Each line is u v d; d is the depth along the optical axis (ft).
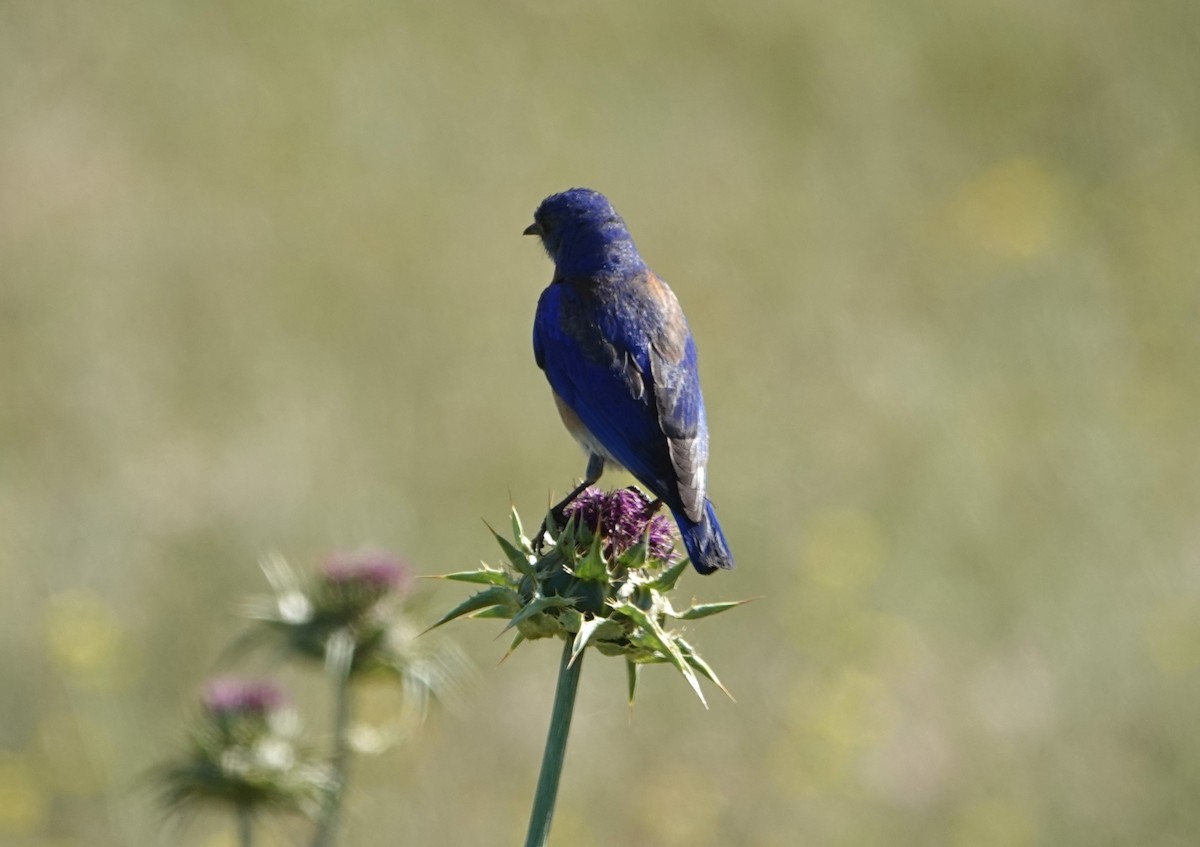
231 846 40.83
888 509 59.62
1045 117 85.30
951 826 46.93
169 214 74.49
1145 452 62.69
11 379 63.41
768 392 66.18
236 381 64.28
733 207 77.61
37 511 55.77
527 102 84.02
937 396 65.10
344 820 32.81
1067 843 46.78
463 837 45.11
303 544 55.52
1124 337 70.54
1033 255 74.69
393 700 45.65
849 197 79.25
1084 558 57.26
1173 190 79.71
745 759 48.49
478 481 59.62
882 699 50.49
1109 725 49.78
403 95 83.71
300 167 78.84
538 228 34.68
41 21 86.94
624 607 23.16
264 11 87.86
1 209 73.82
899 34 88.38
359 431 61.52
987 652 53.31
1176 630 52.65
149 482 57.93
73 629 46.80
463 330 67.97
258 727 31.37
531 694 49.39
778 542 57.41
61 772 44.83
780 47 88.28
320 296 70.08
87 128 79.92
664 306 31.40
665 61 88.22
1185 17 89.10
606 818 46.55
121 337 66.33
